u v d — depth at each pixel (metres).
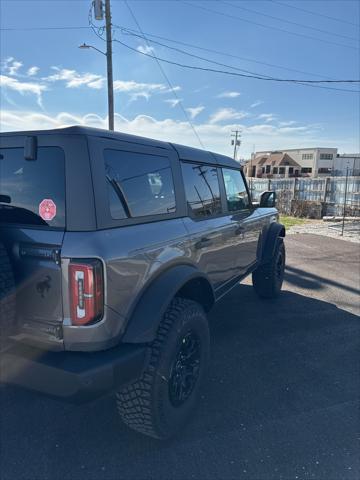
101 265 1.75
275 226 5.00
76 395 1.75
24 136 1.94
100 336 1.80
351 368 3.26
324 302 5.07
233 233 3.56
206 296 2.89
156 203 2.38
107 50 14.63
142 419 2.14
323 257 8.11
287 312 4.65
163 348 2.11
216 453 2.19
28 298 1.85
